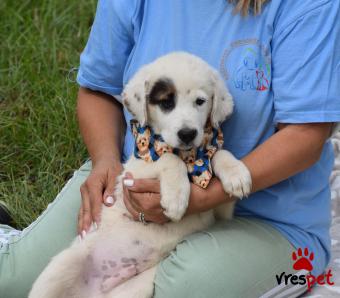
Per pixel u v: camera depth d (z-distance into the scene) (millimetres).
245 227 3299
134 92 3291
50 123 5250
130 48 3652
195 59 3232
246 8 3213
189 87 3156
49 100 5504
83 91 3883
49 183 4734
